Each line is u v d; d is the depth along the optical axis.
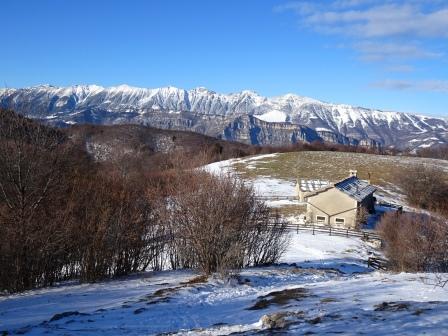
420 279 16.75
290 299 14.08
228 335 9.93
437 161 93.75
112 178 27.48
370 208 58.22
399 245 30.94
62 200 23.42
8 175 21.69
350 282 17.20
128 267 24.56
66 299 17.03
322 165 85.94
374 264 32.47
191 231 22.11
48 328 11.62
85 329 11.52
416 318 9.86
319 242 41.53
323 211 52.34
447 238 29.56
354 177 61.88
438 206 60.53
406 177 69.50
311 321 10.34
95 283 21.28
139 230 24.58
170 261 26.91
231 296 16.09
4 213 21.27
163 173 33.31
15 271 20.73
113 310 14.00
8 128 22.16
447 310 10.56
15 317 14.11
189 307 14.23
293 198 62.38
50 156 23.48
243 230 23.77
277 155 96.00
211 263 21.42
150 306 14.32
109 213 23.06
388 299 13.07
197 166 37.38
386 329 9.04
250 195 25.84
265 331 9.88
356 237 45.03
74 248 22.94
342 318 10.38
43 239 21.33
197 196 22.17
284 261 32.28
